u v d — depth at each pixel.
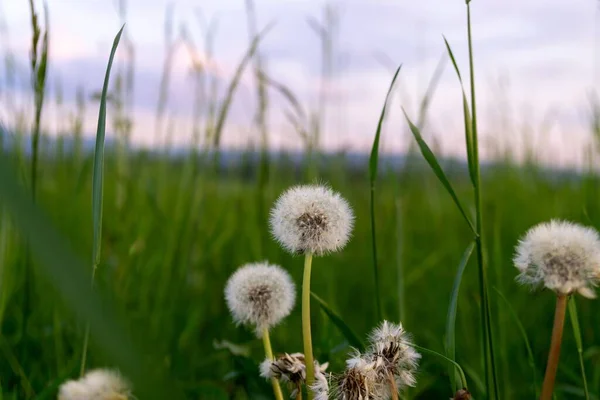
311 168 0.78
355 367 0.31
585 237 0.30
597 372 0.51
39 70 0.43
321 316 0.49
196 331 0.62
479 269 0.36
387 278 0.76
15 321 0.61
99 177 0.33
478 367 0.55
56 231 0.15
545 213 0.93
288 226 0.34
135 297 0.62
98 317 0.17
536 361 0.57
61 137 0.84
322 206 0.34
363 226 0.96
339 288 0.76
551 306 0.67
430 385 0.51
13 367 0.49
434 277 0.80
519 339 0.58
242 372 0.44
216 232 0.84
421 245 0.96
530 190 1.10
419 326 0.68
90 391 0.29
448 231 0.96
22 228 0.15
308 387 0.33
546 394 0.31
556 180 1.15
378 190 1.02
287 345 0.59
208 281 0.72
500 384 0.53
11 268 0.60
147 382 0.18
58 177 0.88
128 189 0.73
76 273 0.15
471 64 0.35
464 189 1.04
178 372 0.54
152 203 0.74
